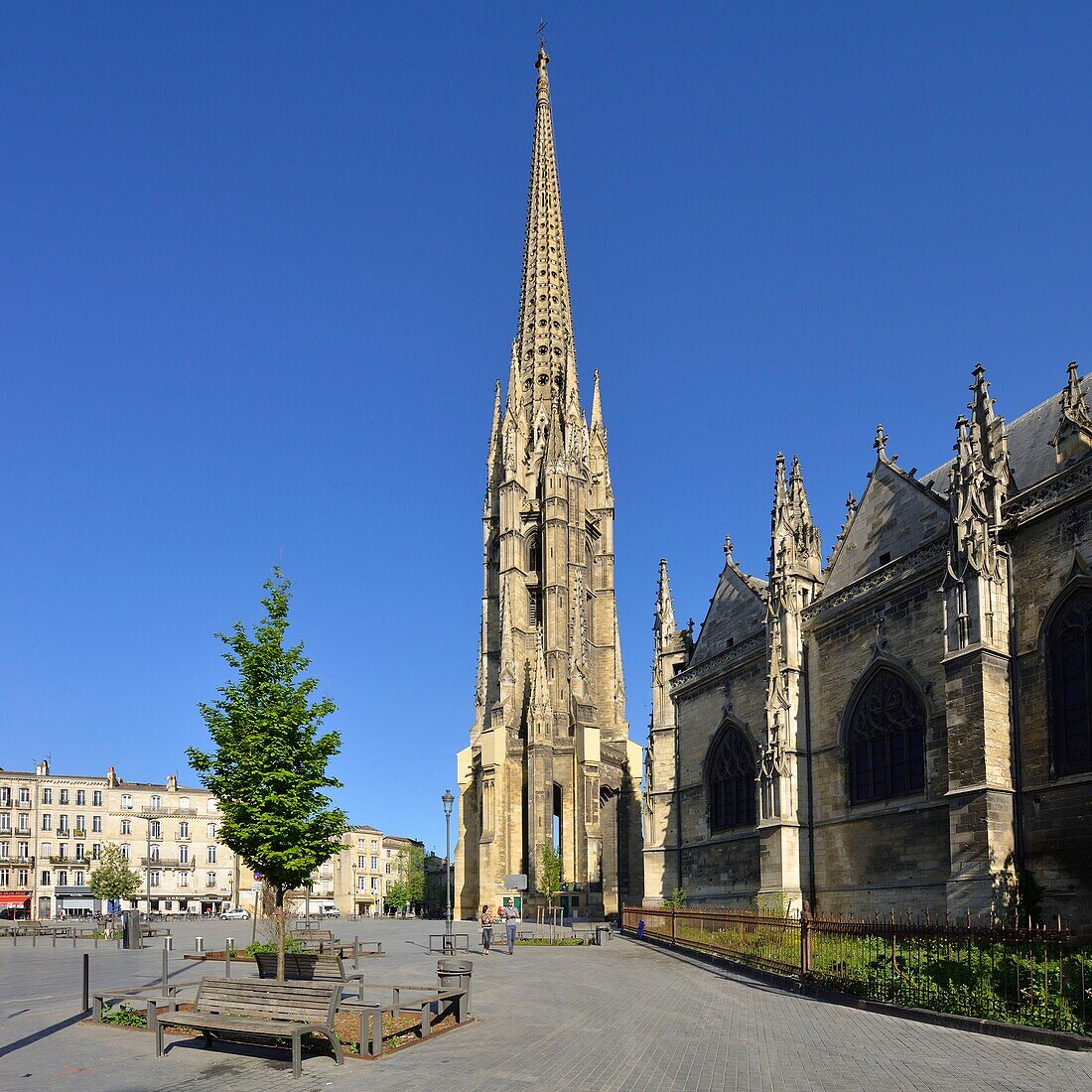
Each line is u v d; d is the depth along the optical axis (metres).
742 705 51.19
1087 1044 18.27
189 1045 20.00
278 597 29.56
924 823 36.34
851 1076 16.28
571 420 115.62
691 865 55.06
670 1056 18.16
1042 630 32.06
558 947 51.97
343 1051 18.86
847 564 45.09
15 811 137.62
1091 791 29.55
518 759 97.88
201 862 148.12
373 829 193.75
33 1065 18.12
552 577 105.06
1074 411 33.75
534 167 130.38
